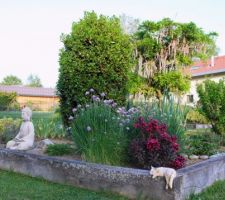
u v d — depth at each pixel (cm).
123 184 545
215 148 842
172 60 2358
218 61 3183
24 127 789
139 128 648
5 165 718
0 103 4178
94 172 577
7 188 572
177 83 2266
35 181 628
